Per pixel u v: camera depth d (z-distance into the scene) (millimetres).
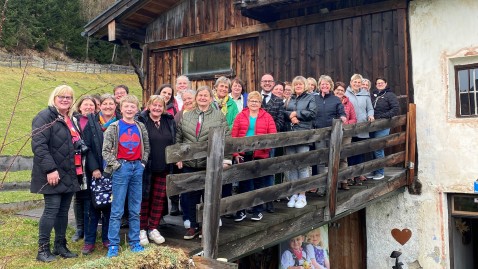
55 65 32281
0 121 18078
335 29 7852
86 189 4121
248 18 8805
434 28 7043
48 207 3803
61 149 3803
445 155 6934
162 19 9992
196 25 9516
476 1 6738
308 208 4766
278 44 8453
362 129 5621
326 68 7906
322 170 5730
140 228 3881
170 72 9961
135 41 10102
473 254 8312
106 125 4359
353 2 7656
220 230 3941
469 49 6770
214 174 3527
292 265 6031
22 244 4445
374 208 7613
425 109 7113
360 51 7570
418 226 7152
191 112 4109
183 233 4109
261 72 8617
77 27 39469
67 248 4070
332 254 8031
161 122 4066
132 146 3633
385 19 7340
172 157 3240
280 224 4457
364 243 7711
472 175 6699
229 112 5047
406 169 7059
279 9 8211
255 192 3992
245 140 3836
